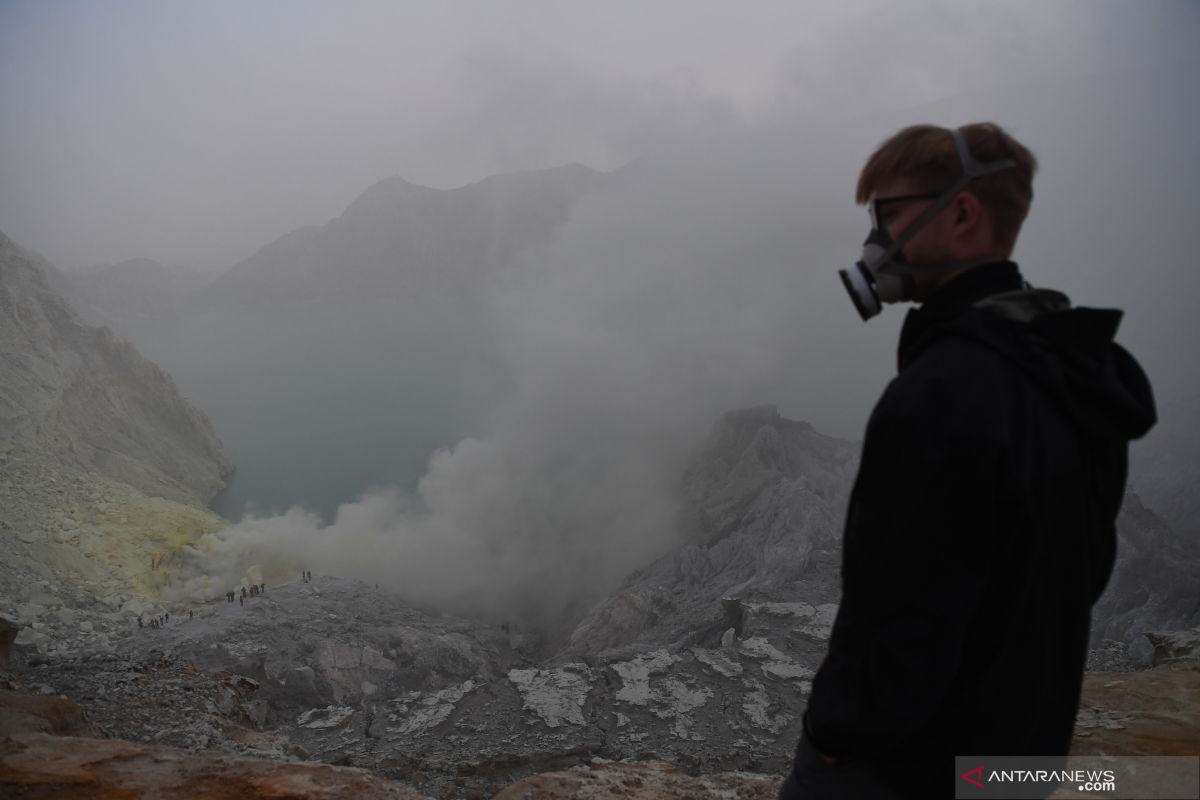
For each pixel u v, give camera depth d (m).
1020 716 1.43
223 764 3.13
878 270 1.67
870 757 1.46
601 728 32.72
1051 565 1.39
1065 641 1.48
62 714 5.51
